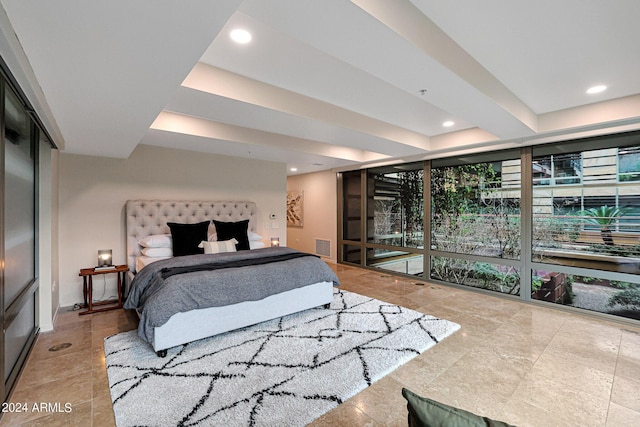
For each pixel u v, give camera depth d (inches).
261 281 113.5
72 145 127.2
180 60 60.2
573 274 139.5
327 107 120.0
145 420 64.9
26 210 96.2
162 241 149.6
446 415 28.9
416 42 63.9
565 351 99.3
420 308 142.2
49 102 80.2
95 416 67.0
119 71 64.1
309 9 51.1
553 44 77.8
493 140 152.5
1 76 61.4
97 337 108.0
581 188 137.3
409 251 207.6
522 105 117.4
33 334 104.2
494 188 166.9
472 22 69.1
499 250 165.3
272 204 215.2
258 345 101.0
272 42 75.5
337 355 94.4
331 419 66.5
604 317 129.9
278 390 76.1
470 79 83.0
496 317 131.0
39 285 110.9
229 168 194.1
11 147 78.9
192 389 76.2
